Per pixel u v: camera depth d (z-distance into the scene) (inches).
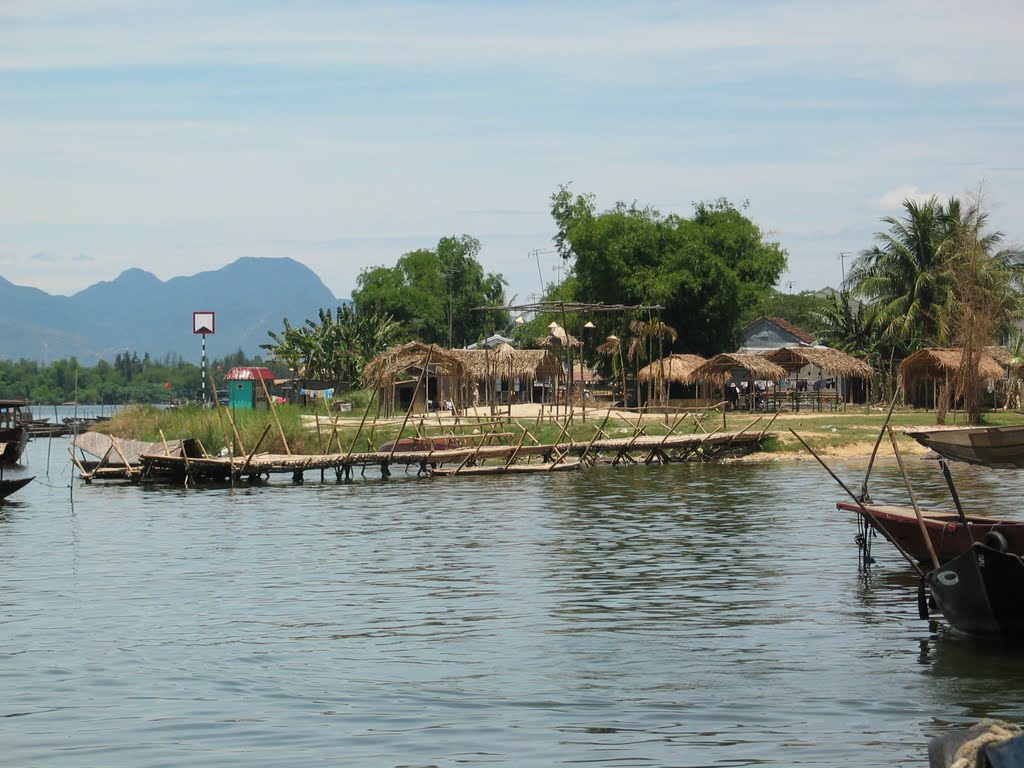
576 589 755.4
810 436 1930.4
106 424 2206.0
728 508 1184.8
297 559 885.8
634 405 2780.5
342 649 599.8
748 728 470.6
